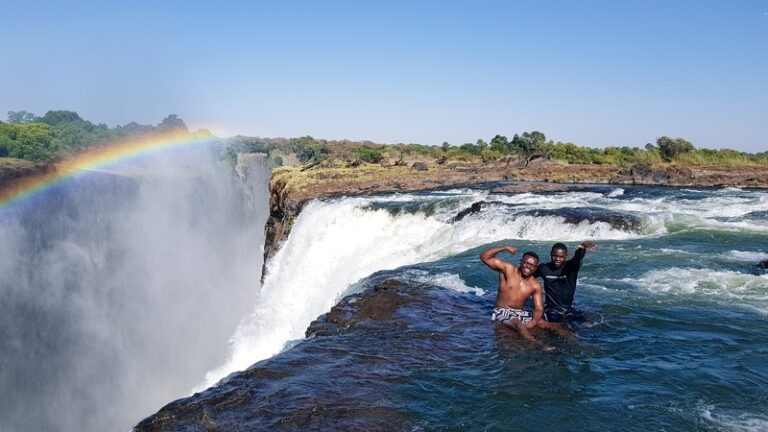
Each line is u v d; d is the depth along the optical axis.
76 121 119.88
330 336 7.57
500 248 8.02
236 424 4.91
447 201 24.23
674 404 5.40
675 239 15.18
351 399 5.44
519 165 47.75
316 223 25.98
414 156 63.53
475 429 4.91
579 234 16.64
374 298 9.28
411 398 5.49
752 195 28.20
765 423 5.00
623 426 4.97
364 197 31.59
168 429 4.86
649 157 49.56
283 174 42.22
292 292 24.23
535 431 4.91
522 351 6.80
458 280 10.90
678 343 7.06
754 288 9.75
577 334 7.39
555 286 8.11
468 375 6.06
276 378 5.98
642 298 9.14
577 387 5.78
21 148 78.69
